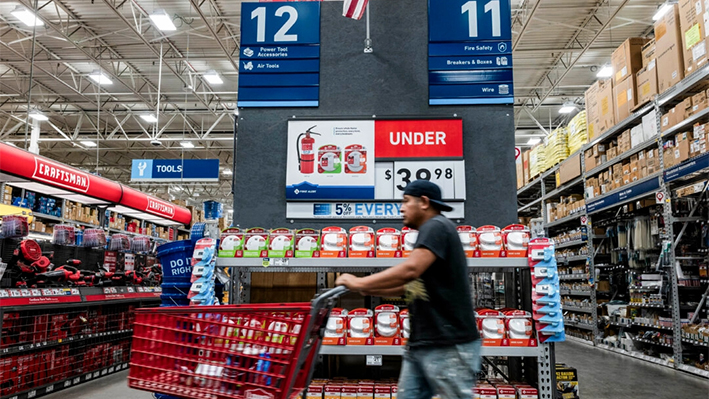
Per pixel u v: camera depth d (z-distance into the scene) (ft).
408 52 10.87
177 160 41.11
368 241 8.64
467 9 10.91
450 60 10.75
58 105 54.85
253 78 10.85
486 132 10.48
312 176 10.41
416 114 10.60
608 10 34.58
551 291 8.18
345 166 10.41
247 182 10.53
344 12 9.89
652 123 18.74
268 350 5.76
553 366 8.13
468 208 10.23
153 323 6.23
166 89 51.29
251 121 10.73
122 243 19.38
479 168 10.36
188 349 6.06
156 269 20.59
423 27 10.94
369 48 10.87
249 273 10.69
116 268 19.16
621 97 21.07
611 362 19.12
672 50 17.39
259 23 11.06
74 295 14.90
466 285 5.65
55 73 46.34
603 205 22.48
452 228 5.70
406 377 5.76
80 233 17.98
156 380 6.10
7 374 12.63
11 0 32.96
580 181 25.73
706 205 17.88
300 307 5.59
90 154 74.28
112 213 29.25
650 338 19.77
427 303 5.55
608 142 23.24
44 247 15.71
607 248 25.09
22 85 48.98
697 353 18.03
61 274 14.62
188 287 8.95
